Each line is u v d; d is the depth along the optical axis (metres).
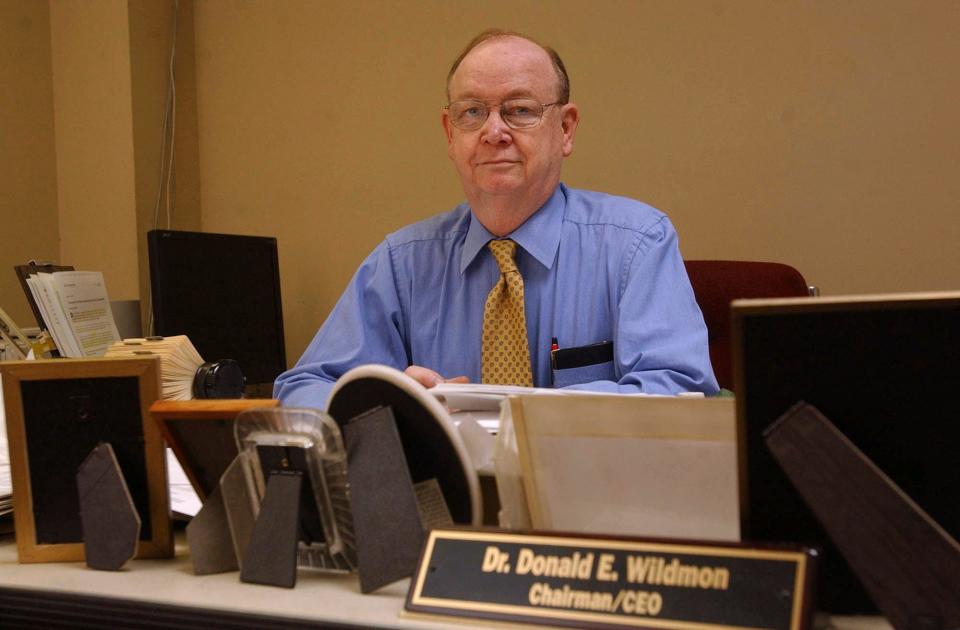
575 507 0.82
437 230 1.95
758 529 0.73
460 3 3.46
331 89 3.67
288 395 1.76
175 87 3.75
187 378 1.71
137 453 0.97
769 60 3.06
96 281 2.17
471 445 0.94
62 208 3.67
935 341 0.70
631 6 3.21
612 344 1.78
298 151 3.73
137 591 0.84
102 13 3.56
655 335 1.70
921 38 2.90
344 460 0.86
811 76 3.02
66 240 3.67
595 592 0.71
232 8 3.80
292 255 3.76
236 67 3.81
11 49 3.51
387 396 0.85
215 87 3.84
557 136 1.81
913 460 0.71
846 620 0.73
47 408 0.97
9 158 3.50
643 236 1.80
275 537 0.86
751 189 3.10
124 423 0.97
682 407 0.78
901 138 2.93
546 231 1.83
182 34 3.78
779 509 0.72
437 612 0.74
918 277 2.94
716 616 0.67
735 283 2.39
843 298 0.70
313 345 1.92
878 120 2.95
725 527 0.78
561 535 0.74
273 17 3.74
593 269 1.82
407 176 3.57
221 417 0.90
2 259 3.48
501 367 1.78
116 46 3.55
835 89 2.99
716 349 2.37
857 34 2.96
